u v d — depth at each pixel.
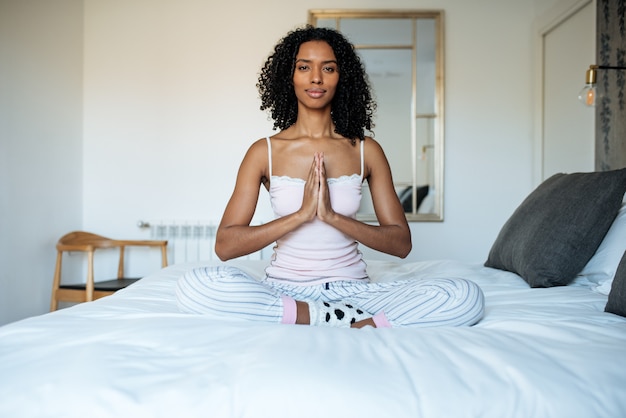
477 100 3.83
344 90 1.72
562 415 0.89
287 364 0.94
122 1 3.89
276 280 1.54
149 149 3.89
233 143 3.87
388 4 3.82
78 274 3.84
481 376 0.93
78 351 1.03
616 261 1.75
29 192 3.31
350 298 1.46
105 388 0.89
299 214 1.48
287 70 1.79
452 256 3.82
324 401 0.88
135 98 3.89
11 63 3.14
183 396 0.88
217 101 3.87
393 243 1.60
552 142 3.57
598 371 0.96
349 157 1.68
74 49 3.78
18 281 3.20
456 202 3.83
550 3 3.62
